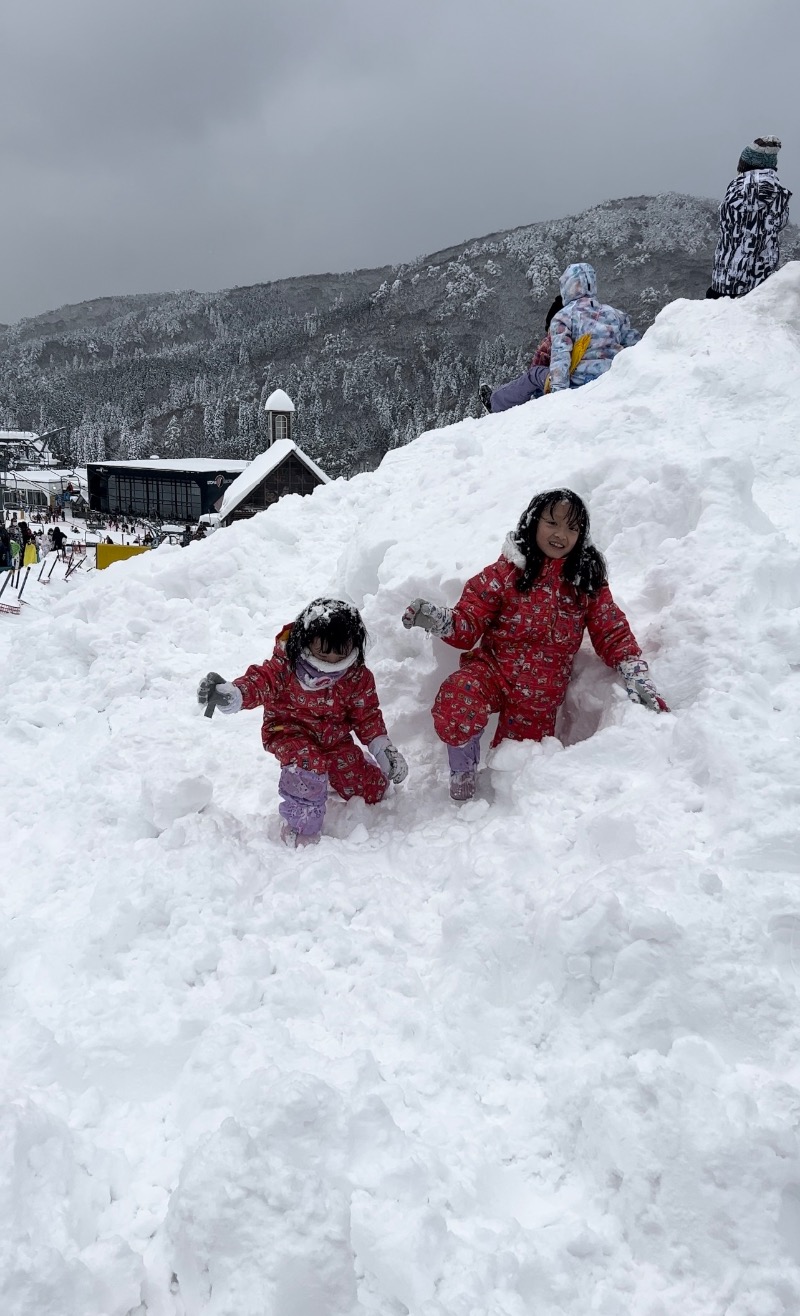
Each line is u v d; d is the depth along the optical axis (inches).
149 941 96.0
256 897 105.8
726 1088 69.6
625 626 122.3
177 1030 82.3
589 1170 69.1
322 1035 83.9
